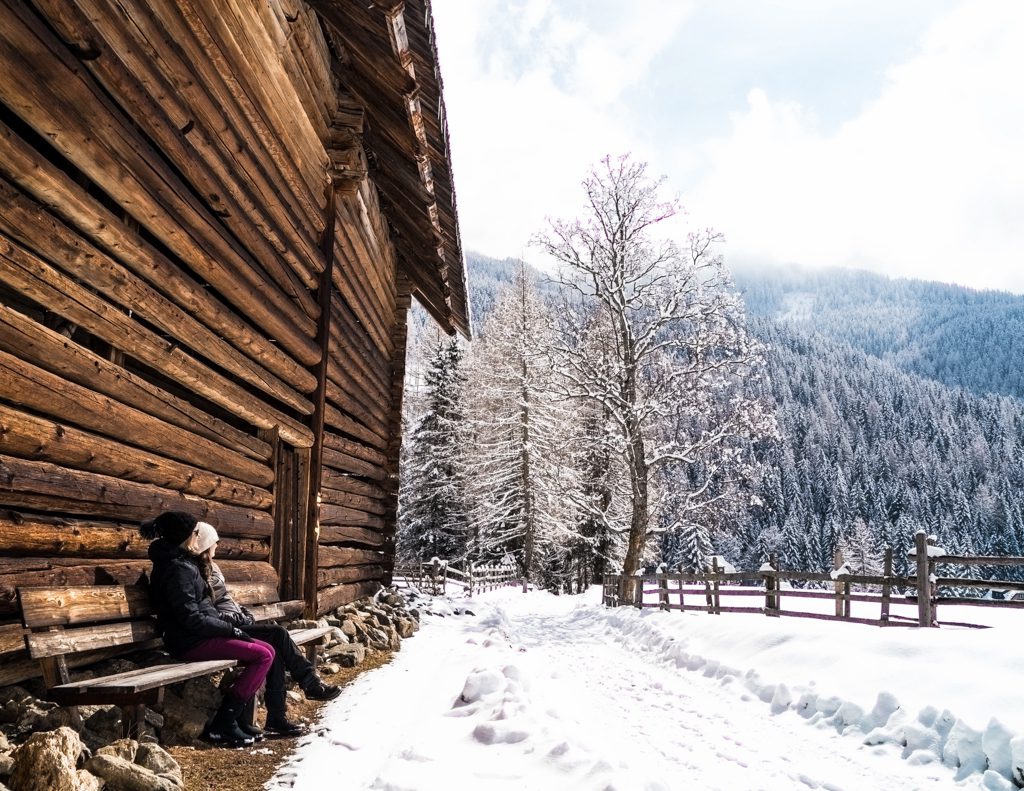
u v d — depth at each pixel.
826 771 5.11
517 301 36.44
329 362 8.35
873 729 5.90
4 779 2.77
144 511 4.33
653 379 22.38
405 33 6.01
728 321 21.55
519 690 5.54
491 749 4.36
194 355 5.16
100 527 3.93
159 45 4.11
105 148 3.70
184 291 4.66
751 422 21.08
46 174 3.28
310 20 6.72
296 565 7.33
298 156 6.65
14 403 3.25
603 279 22.22
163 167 4.24
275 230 6.24
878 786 4.86
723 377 21.55
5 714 3.27
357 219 9.12
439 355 32.72
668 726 6.15
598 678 8.68
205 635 4.20
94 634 3.59
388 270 11.80
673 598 22.83
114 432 4.02
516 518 31.45
